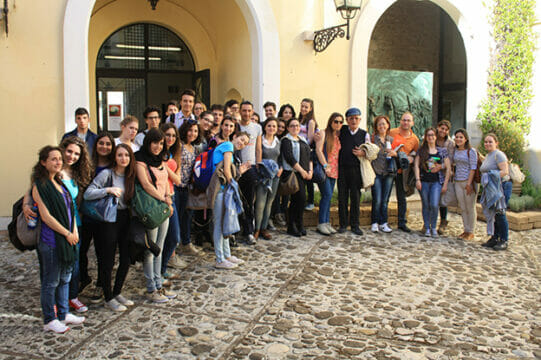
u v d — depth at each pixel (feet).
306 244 20.20
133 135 14.74
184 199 18.02
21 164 22.00
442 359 11.09
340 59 28.58
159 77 34.01
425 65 42.91
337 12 28.25
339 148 21.88
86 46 22.27
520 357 11.27
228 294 14.75
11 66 21.56
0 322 12.62
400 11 41.22
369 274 16.78
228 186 16.66
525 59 31.50
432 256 19.19
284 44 27.09
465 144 21.67
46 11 21.83
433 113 43.65
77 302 13.34
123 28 32.55
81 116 16.53
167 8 32.14
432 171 21.91
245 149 19.40
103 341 11.68
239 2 26.40
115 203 12.76
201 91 32.48
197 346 11.51
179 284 15.52
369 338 12.06
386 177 22.41
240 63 29.50
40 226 11.59
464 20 31.76
